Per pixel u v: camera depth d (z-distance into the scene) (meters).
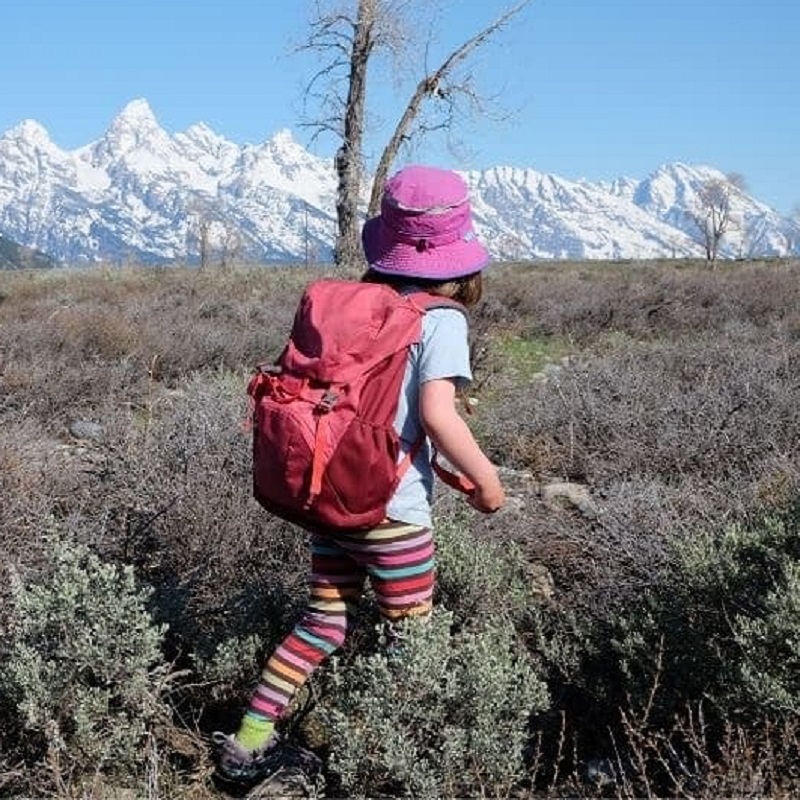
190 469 5.18
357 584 3.52
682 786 3.10
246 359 12.72
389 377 3.16
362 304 3.21
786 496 4.84
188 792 3.40
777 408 7.24
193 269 28.11
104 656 3.38
